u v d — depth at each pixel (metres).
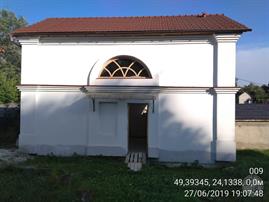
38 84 15.48
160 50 15.02
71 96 15.45
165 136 14.90
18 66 44.69
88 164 13.62
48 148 15.43
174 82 14.91
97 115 15.20
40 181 10.20
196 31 14.41
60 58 15.53
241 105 22.12
